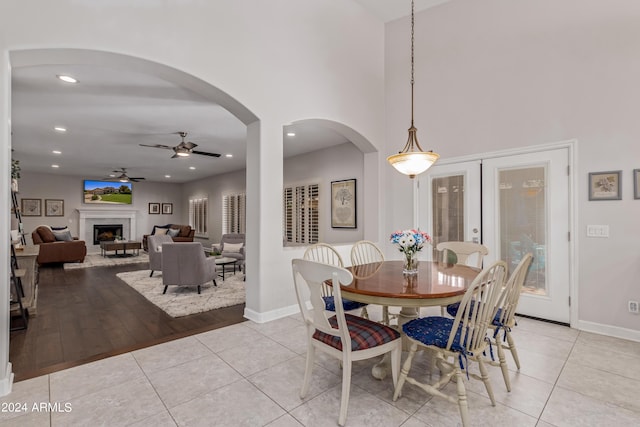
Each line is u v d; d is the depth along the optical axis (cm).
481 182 384
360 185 582
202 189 1118
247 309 350
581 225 316
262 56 337
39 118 473
